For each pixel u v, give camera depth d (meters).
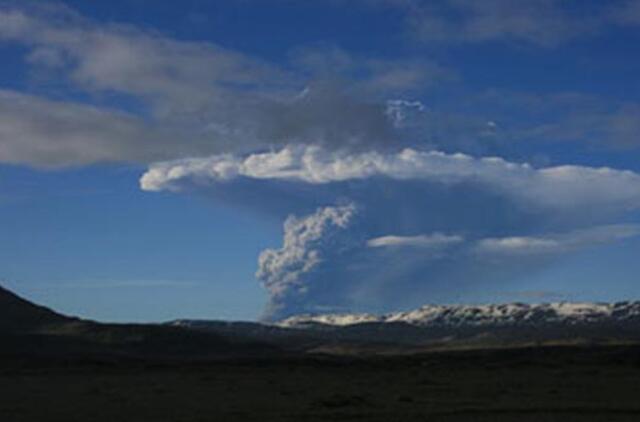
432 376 114.44
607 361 154.50
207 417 58.28
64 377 119.69
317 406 65.50
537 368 136.88
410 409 62.16
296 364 164.00
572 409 61.16
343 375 121.56
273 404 68.31
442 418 56.34
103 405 68.31
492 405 64.56
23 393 82.81
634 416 57.19
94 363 167.50
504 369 136.25
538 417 56.56
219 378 114.56
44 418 58.69
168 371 139.50
